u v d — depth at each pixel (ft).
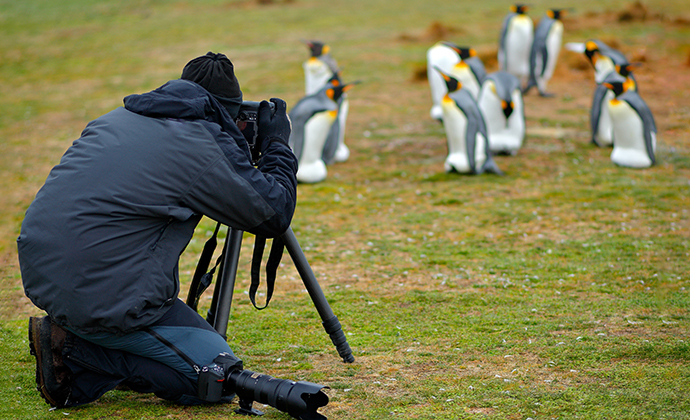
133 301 19.31
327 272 38.04
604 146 74.18
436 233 45.96
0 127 95.20
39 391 21.67
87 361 20.57
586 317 29.50
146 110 20.42
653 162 64.13
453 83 63.72
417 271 37.83
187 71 21.75
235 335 28.37
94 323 19.30
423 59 138.21
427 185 60.75
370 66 132.36
